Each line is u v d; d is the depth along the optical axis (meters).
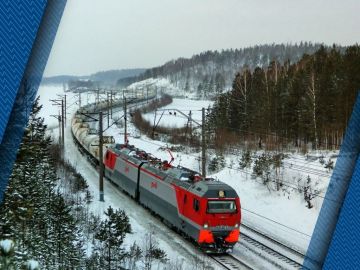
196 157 46.84
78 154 54.16
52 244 19.05
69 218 21.03
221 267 20.42
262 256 21.80
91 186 38.41
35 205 20.23
